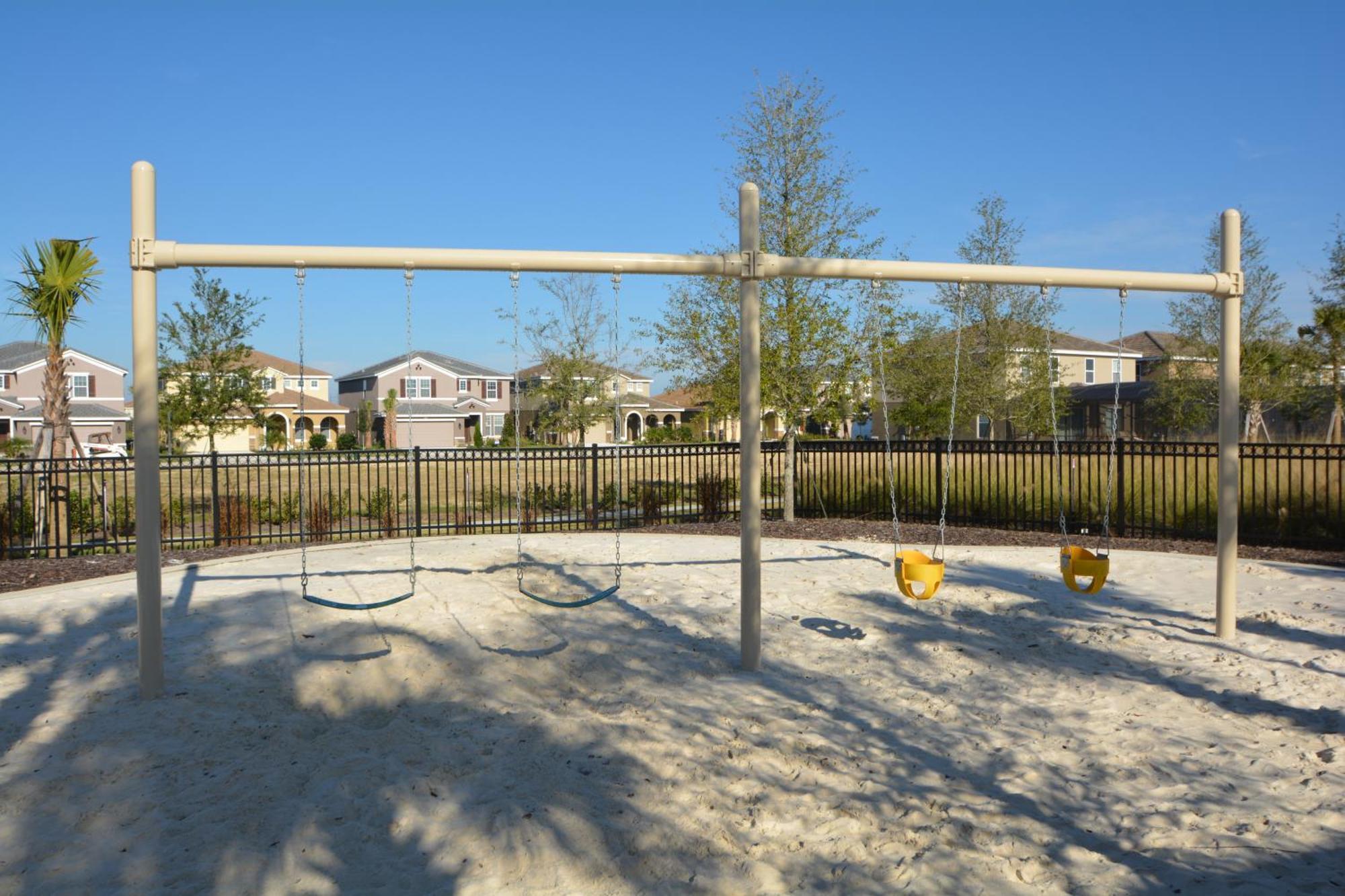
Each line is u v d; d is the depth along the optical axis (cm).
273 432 4981
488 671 659
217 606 840
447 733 543
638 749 516
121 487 2339
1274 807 437
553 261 650
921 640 741
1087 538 1282
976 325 2602
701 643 735
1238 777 473
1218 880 368
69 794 457
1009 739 529
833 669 670
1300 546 1171
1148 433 3544
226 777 475
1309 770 481
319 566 1056
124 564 1085
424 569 1023
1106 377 4647
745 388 662
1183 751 509
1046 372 2431
